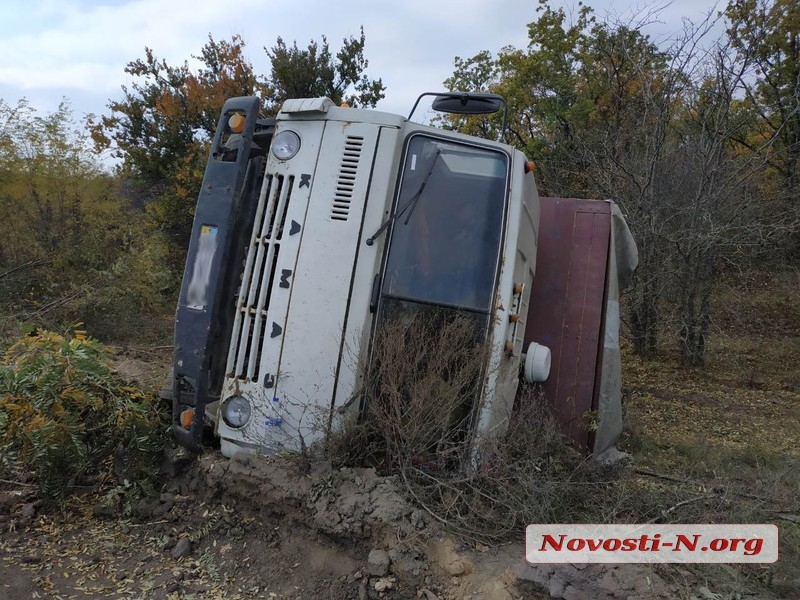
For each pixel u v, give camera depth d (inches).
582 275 237.9
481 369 168.9
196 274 178.4
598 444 226.1
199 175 671.8
